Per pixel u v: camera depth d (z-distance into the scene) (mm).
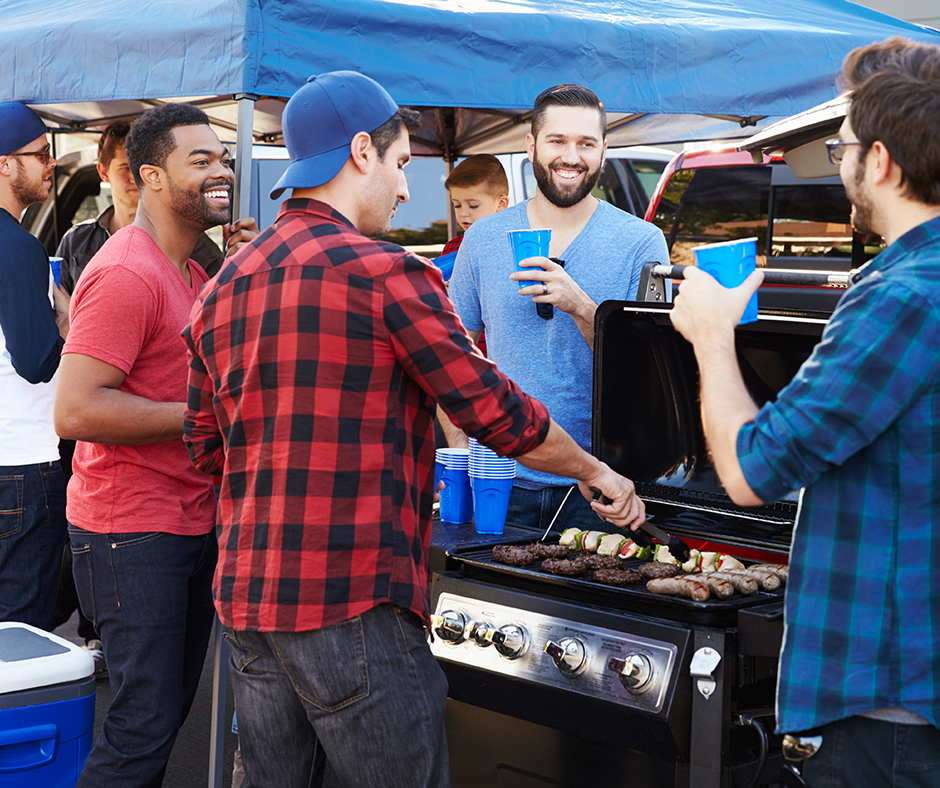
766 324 1787
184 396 2127
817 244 4348
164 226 2191
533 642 1785
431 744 1496
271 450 1447
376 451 1461
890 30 3314
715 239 4711
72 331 1979
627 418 1989
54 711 2006
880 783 1227
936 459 1180
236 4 2199
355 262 1446
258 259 1516
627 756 1773
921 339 1137
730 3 3336
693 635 1589
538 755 1919
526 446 1563
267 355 1452
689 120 3943
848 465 1225
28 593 2689
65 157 5586
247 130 2262
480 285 2535
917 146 1156
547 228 2467
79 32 2562
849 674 1208
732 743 1614
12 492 2637
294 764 1572
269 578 1432
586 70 2658
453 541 2117
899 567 1196
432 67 2453
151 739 2064
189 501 2133
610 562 1890
